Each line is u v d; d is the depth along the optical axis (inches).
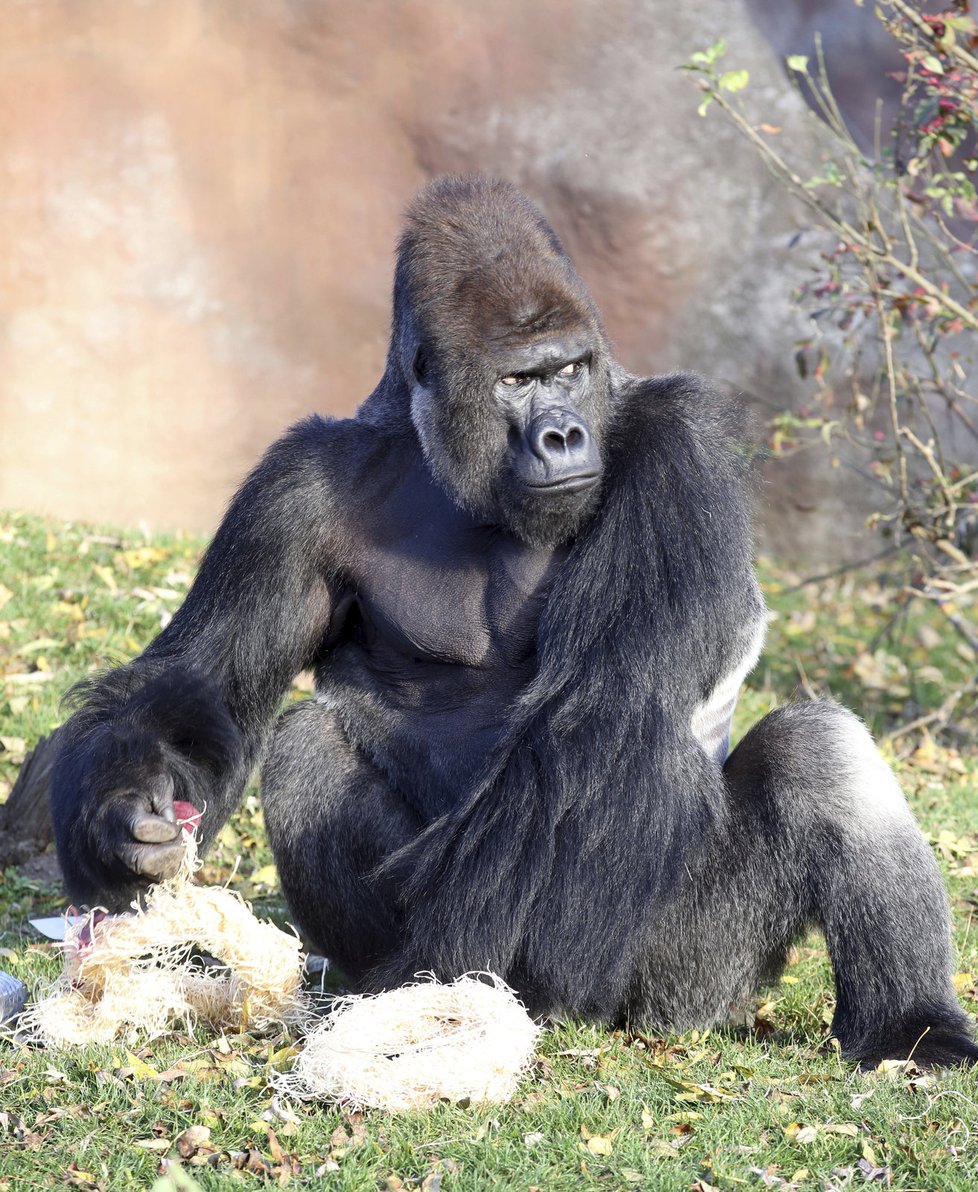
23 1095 410.0
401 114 1358.3
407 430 470.9
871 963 440.1
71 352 1275.8
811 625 1208.8
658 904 430.3
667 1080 430.3
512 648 458.9
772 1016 498.9
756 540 484.1
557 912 426.6
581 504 427.8
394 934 469.7
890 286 950.4
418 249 442.0
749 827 448.5
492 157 1370.6
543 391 428.5
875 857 439.8
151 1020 447.8
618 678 429.7
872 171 865.5
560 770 426.0
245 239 1325.0
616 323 1386.6
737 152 1403.8
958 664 1160.2
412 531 466.3
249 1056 438.6
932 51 781.9
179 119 1310.3
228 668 478.3
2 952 530.9
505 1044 409.1
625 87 1392.7
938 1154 380.2
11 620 891.4
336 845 469.1
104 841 418.9
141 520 1261.1
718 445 458.3
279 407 1330.0
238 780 474.6
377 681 478.9
